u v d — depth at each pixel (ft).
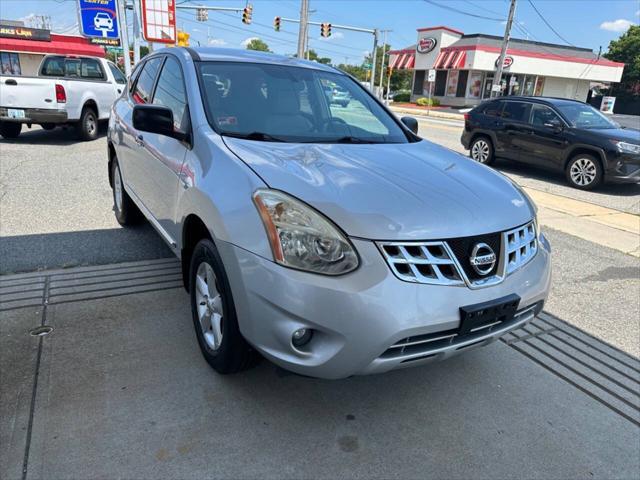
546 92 150.10
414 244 6.92
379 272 6.74
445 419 8.45
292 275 6.77
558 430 8.36
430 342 7.19
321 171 8.03
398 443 7.81
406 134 11.85
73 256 14.05
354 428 8.07
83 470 6.82
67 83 32.99
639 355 10.96
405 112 108.58
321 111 11.23
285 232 6.89
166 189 10.43
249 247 7.14
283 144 9.36
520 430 8.30
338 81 12.59
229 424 7.90
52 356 9.27
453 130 62.95
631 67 174.09
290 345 6.94
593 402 9.17
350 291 6.64
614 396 9.39
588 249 18.20
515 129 33.50
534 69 139.23
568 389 9.52
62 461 6.93
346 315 6.63
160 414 7.98
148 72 13.97
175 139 10.26
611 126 31.27
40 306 11.12
